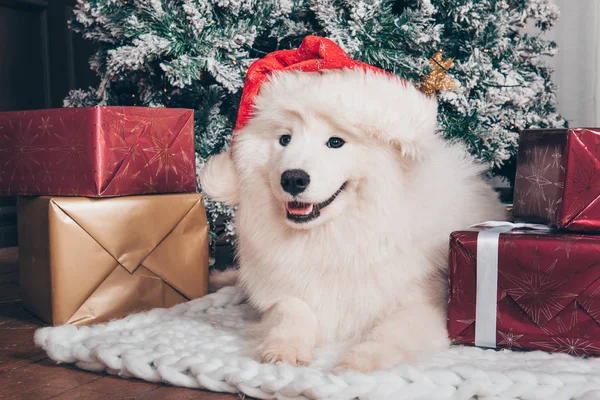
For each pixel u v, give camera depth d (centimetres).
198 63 233
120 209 197
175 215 210
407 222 165
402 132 155
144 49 229
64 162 197
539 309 155
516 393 128
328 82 162
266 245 174
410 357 148
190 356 150
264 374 138
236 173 183
